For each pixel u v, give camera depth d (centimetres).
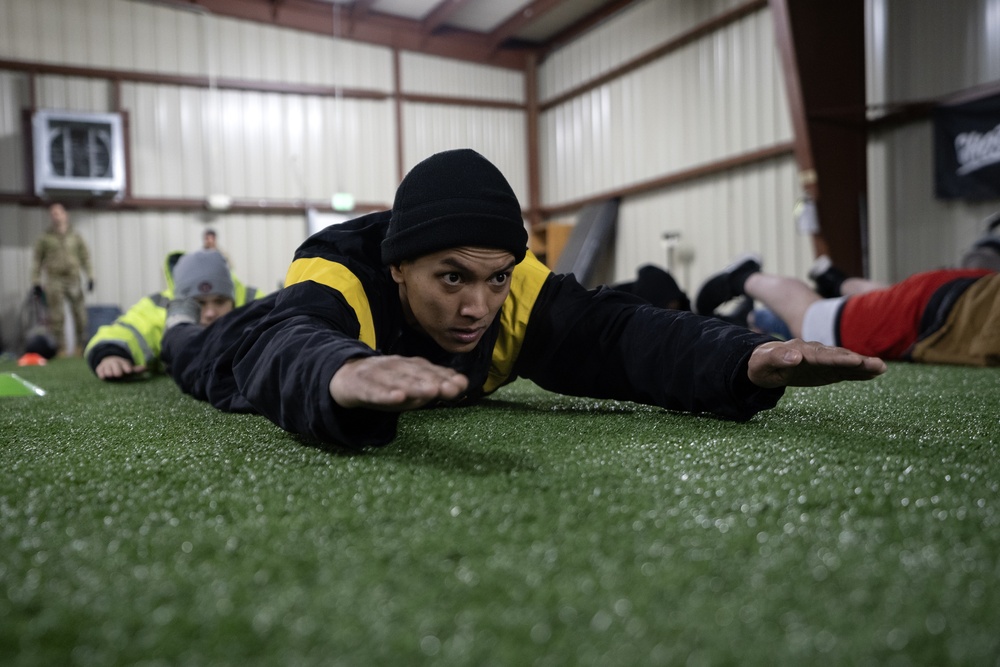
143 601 47
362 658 39
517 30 924
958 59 555
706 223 782
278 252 877
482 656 39
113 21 799
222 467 89
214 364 152
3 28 761
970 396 168
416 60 937
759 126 720
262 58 863
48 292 712
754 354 104
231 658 39
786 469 82
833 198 589
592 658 38
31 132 770
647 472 81
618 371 128
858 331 278
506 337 132
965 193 549
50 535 62
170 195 827
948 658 38
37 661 40
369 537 59
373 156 916
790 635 41
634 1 840
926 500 68
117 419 148
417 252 98
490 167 102
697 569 50
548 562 52
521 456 92
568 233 937
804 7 564
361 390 73
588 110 921
